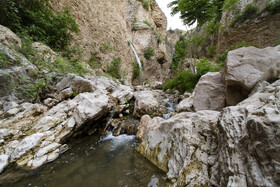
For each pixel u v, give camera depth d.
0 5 4.11
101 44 10.52
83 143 2.98
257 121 0.90
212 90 3.05
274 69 2.08
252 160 0.92
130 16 16.98
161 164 1.97
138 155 2.42
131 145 2.85
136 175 1.89
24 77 3.27
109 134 3.50
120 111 4.48
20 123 2.70
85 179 1.88
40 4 5.54
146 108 4.32
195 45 7.81
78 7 8.71
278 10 7.40
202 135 1.76
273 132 0.82
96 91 4.41
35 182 1.82
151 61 18.11
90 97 3.89
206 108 3.08
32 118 2.94
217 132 1.52
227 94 2.70
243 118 1.19
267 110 0.94
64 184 1.79
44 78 3.93
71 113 3.42
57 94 3.99
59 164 2.22
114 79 9.54
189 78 6.88
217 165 1.35
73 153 2.57
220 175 1.22
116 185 1.75
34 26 5.07
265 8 8.02
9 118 2.74
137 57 15.81
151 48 17.44
